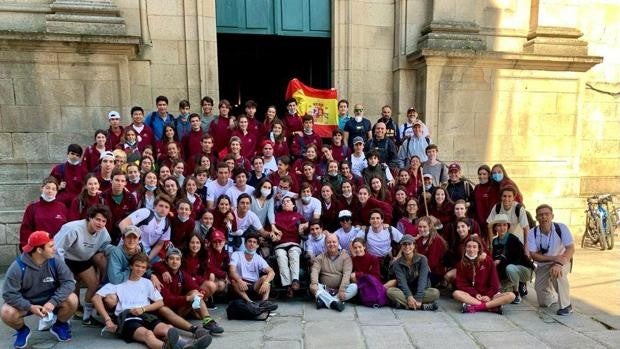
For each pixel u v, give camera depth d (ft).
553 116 28.73
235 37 29.53
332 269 17.31
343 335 14.02
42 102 22.25
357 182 20.93
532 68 27.84
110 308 13.89
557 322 15.25
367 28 27.61
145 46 24.21
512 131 28.30
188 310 14.96
